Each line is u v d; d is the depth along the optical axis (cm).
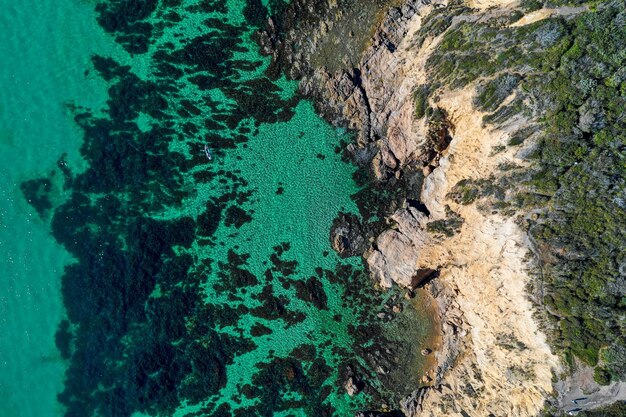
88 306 4062
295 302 4050
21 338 4059
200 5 4059
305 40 4019
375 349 4000
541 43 3053
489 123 3256
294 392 4016
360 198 4050
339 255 4053
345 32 3962
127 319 4056
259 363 4047
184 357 4056
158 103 4066
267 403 4016
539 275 3014
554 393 2958
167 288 4066
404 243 3894
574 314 2923
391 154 3966
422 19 3791
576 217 2972
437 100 3531
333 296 4047
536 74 3067
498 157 3241
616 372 2820
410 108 3762
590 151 2939
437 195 3750
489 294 3341
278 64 4038
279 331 4050
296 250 4062
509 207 3170
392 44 3878
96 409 4025
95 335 4056
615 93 2875
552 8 3081
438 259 3709
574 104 2945
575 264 2955
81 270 4059
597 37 2906
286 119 4050
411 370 3953
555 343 2950
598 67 2898
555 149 3008
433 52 3622
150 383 4019
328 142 4059
